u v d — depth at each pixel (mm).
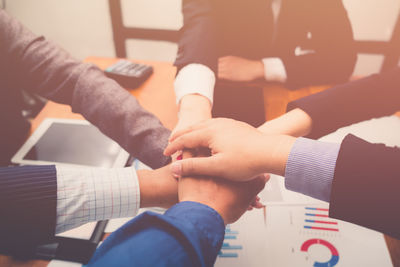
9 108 885
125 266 341
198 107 806
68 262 604
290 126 739
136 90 1095
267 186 757
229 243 636
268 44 1326
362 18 2076
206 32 1018
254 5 1252
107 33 2443
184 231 375
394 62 2111
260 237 647
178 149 642
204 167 574
